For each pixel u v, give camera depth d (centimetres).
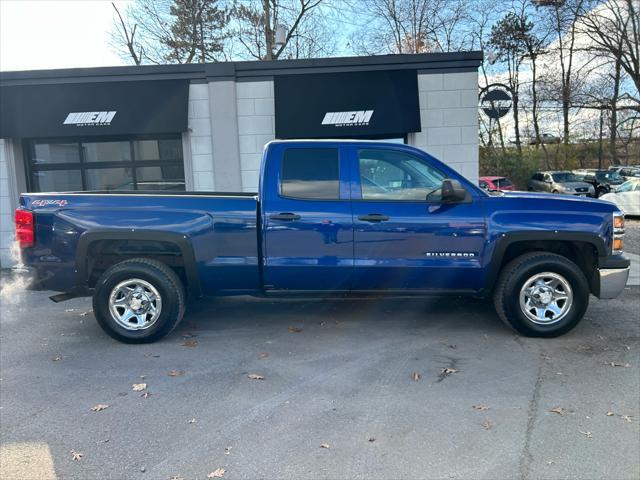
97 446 316
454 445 311
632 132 3203
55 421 349
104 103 936
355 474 282
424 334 523
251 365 447
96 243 509
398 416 348
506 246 488
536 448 306
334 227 489
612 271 493
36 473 288
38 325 588
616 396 374
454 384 399
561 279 491
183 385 406
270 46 2316
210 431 332
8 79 937
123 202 498
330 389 394
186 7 2689
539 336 500
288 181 498
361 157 500
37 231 496
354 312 609
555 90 3092
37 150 1003
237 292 515
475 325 550
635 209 1716
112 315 502
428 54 948
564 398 371
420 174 499
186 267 496
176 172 1014
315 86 944
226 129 970
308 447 311
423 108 961
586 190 2431
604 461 292
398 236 489
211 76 959
